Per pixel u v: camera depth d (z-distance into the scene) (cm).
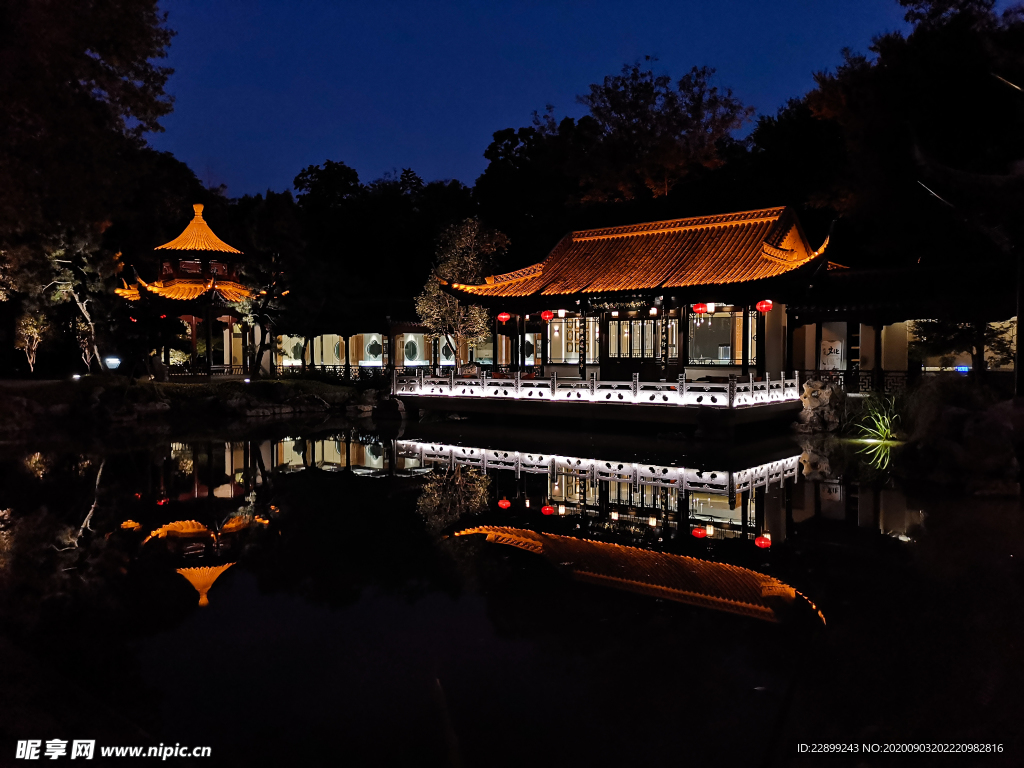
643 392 1997
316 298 3691
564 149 4144
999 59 1662
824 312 2339
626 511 1118
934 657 543
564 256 2536
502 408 2272
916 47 1880
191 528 1023
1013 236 1587
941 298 2045
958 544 861
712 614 649
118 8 1518
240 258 3388
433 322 3011
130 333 3148
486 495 1262
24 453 1831
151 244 3494
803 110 3219
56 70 1340
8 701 454
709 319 2216
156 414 2744
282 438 2169
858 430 2016
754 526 999
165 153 4000
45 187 1440
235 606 693
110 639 611
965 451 1330
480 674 534
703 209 3450
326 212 5238
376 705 490
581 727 454
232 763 416
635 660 555
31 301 2836
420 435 2203
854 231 2783
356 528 1017
